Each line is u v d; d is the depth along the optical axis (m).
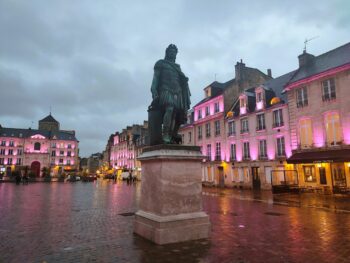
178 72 7.00
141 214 6.45
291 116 24.69
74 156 90.06
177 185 5.98
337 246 5.58
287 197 18.23
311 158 21.11
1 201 14.66
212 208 12.01
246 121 30.92
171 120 6.60
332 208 12.20
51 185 36.97
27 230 7.23
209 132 37.12
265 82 36.72
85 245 5.66
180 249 5.26
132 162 71.19
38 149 85.88
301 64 26.42
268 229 7.26
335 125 21.20
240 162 31.12
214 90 38.59
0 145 81.06
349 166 19.97
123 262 4.57
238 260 4.68
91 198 16.81
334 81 21.39
